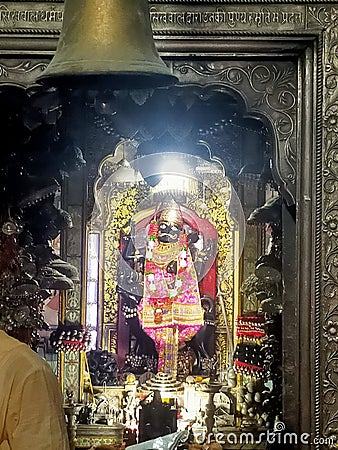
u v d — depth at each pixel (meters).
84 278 4.02
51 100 3.35
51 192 3.77
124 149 4.00
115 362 4.05
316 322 3.15
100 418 3.84
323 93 3.19
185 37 3.18
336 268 3.16
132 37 2.55
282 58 3.22
